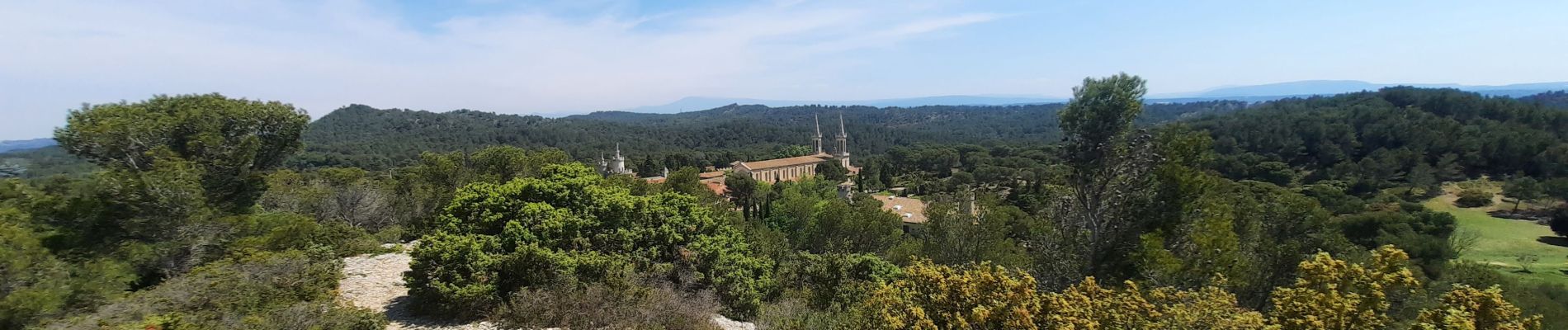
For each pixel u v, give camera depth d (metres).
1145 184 15.84
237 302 9.95
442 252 11.20
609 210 14.19
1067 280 16.22
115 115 16.33
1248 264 15.05
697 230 15.13
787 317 12.30
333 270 12.80
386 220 23.98
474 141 138.00
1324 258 7.18
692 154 128.88
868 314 8.57
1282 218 17.83
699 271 13.62
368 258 15.77
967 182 88.31
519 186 14.15
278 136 18.98
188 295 10.02
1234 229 17.44
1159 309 8.47
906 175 106.81
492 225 13.24
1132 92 15.45
